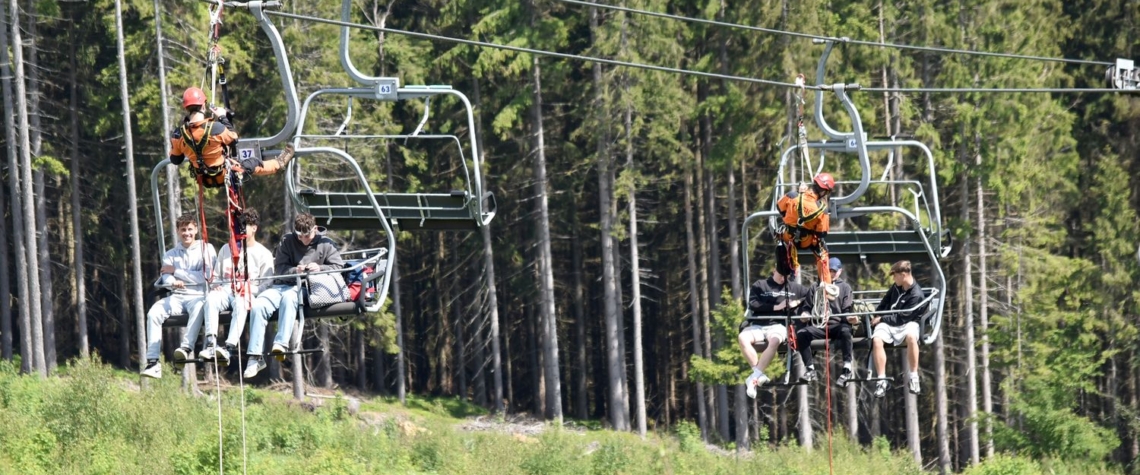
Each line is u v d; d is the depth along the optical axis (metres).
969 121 146.00
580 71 181.12
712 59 163.75
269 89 150.25
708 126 175.12
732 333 150.62
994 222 158.12
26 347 151.00
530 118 174.25
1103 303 151.00
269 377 176.25
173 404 104.88
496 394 179.62
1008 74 145.88
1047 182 153.38
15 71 146.12
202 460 89.94
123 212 173.00
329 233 167.62
